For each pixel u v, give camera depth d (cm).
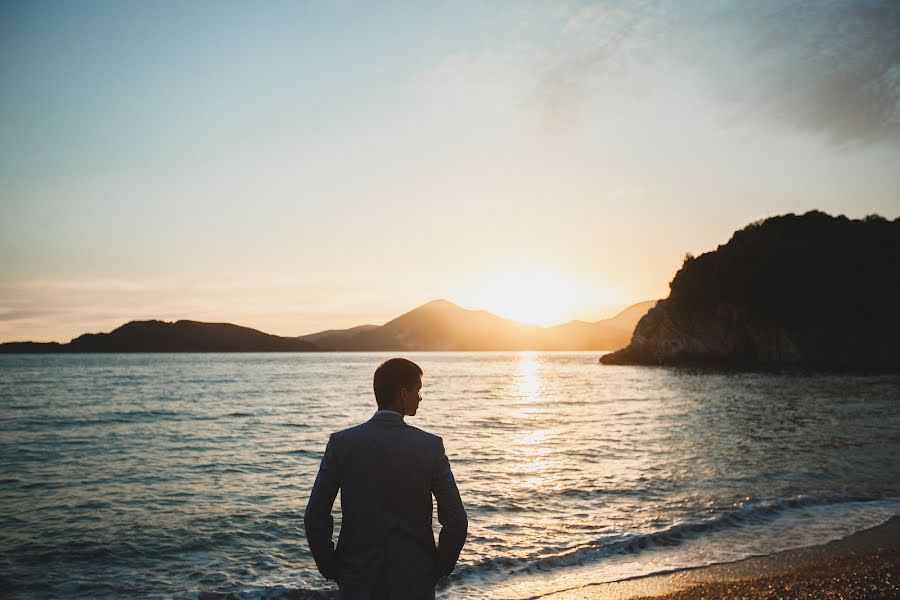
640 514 980
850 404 3089
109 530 941
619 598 615
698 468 1387
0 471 1480
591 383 6122
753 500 1053
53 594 681
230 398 4231
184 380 6881
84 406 3531
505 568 726
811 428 2136
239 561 795
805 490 1132
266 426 2508
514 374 9081
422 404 3653
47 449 1855
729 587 643
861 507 1000
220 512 1052
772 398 3597
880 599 606
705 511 984
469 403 3728
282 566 775
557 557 761
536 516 982
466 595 630
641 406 3288
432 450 282
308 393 4794
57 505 1114
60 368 10912
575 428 2295
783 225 9550
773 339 8275
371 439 277
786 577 672
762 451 1627
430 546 280
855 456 1524
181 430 2364
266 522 987
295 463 1578
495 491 1171
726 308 8681
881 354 7719
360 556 267
